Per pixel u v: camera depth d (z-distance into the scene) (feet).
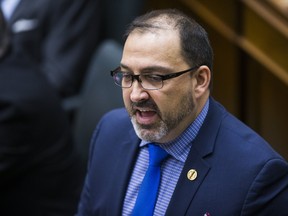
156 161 20.75
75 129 39.32
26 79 31.63
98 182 22.30
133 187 21.26
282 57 38.37
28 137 30.94
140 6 45.21
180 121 19.72
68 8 45.60
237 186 19.65
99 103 38.37
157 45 18.93
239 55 42.57
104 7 46.52
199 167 20.22
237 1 40.78
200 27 19.90
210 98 21.13
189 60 19.25
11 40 32.50
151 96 19.16
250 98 42.55
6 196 31.32
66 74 44.60
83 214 22.95
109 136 22.67
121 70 19.72
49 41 45.42
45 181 31.48
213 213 19.67
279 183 19.74
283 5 38.91
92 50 45.93
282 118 40.70
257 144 20.16
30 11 45.52
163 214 20.31
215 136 20.53
